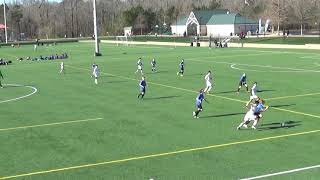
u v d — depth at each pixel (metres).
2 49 152.00
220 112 40.34
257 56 98.25
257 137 31.42
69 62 94.69
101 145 30.25
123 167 25.61
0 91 56.22
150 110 41.81
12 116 40.56
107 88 56.28
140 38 187.88
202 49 126.06
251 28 199.75
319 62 82.25
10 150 29.55
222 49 123.44
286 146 29.05
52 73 74.81
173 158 27.05
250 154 27.48
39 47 158.75
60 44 178.00
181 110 41.50
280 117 37.62
